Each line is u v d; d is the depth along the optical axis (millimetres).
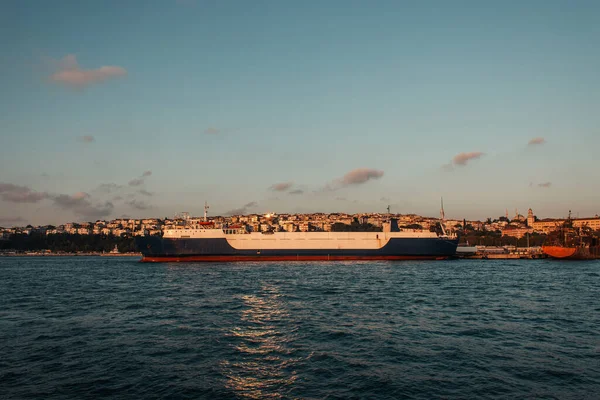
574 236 176500
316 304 49781
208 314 43875
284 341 32656
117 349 30625
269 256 129125
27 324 39781
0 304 52781
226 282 74000
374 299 53500
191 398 21719
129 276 92438
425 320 40406
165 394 22188
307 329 36594
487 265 121625
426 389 22656
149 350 30312
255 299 53812
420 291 61156
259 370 25938
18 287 73625
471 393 22109
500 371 25469
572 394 22016
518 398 21516
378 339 33062
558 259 163500
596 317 42000
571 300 53156
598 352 29438
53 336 34688
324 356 28594
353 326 37781
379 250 131625
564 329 36562
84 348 30906
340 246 130500
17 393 22281
